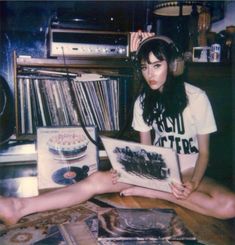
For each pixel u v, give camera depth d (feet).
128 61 5.07
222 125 5.24
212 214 4.27
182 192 4.21
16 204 4.13
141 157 4.23
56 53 4.80
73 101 5.30
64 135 5.22
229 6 5.57
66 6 5.16
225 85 5.19
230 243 3.67
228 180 4.80
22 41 5.34
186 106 4.72
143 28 5.43
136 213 4.31
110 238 3.70
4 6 5.18
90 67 5.11
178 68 4.77
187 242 3.67
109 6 5.17
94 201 4.71
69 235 3.80
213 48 5.31
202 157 4.65
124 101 5.43
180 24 5.47
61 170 5.11
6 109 5.17
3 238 3.74
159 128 4.94
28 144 5.40
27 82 5.12
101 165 5.39
